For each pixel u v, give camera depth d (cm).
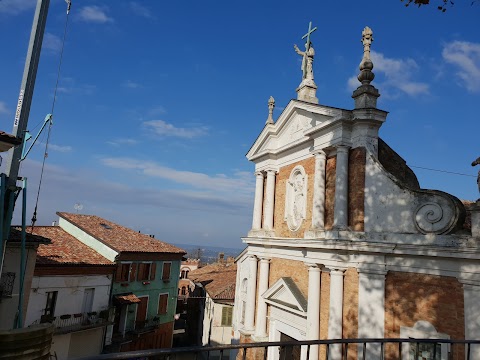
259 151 1986
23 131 973
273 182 1869
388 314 1129
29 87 980
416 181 1367
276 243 1667
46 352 270
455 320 983
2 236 923
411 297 1087
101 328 2694
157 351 352
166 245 3609
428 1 788
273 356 1614
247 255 2067
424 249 1045
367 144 1287
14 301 1537
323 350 1313
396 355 1089
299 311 1445
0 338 244
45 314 2323
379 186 1219
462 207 1019
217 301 3453
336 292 1258
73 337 2480
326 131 1420
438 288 1030
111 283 2814
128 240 3269
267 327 1736
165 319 3412
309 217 1534
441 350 998
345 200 1300
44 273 2325
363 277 1190
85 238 3064
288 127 1773
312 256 1397
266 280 1777
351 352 1183
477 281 945
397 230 1142
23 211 976
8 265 1535
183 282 5772
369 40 1351
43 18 999
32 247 1611
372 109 1272
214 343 3372
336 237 1269
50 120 1023
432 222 1055
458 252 970
